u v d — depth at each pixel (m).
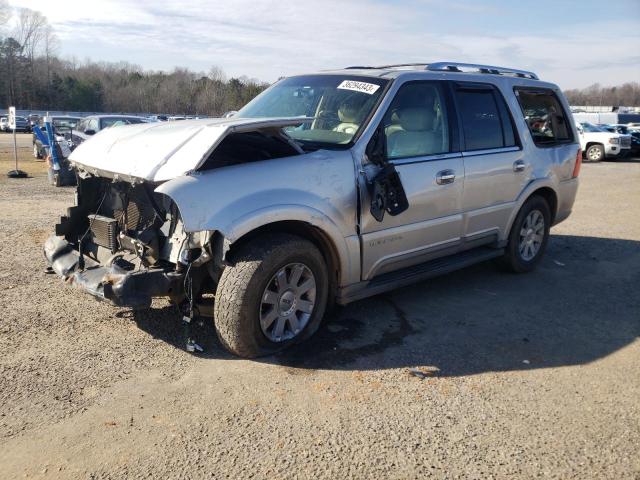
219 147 4.10
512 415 3.25
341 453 2.84
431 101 4.79
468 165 4.96
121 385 3.43
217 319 3.64
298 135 4.52
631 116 31.45
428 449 2.90
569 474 2.74
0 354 3.77
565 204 6.43
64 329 4.21
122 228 4.00
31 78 80.19
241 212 3.47
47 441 2.86
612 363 3.98
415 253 4.65
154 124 4.54
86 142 4.67
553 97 6.27
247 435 2.96
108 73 92.00
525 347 4.20
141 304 3.46
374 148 4.23
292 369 3.71
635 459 2.87
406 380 3.61
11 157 20.92
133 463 2.71
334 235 3.96
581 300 5.33
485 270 6.27
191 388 3.42
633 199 12.27
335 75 4.98
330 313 4.74
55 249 4.37
